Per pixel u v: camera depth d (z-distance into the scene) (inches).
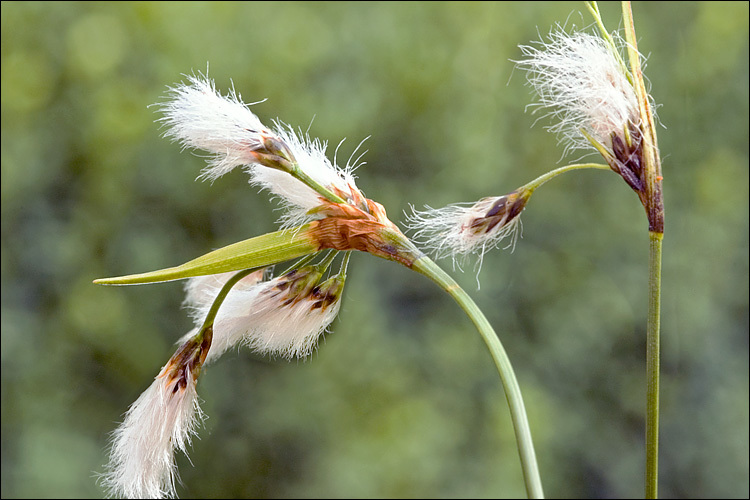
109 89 54.1
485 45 56.2
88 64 54.4
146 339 51.4
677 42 58.2
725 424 51.8
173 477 14.4
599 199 55.4
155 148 52.5
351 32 55.2
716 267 55.5
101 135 53.2
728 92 58.1
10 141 53.8
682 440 51.2
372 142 53.1
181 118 14.3
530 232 53.9
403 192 53.2
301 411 48.6
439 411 49.7
